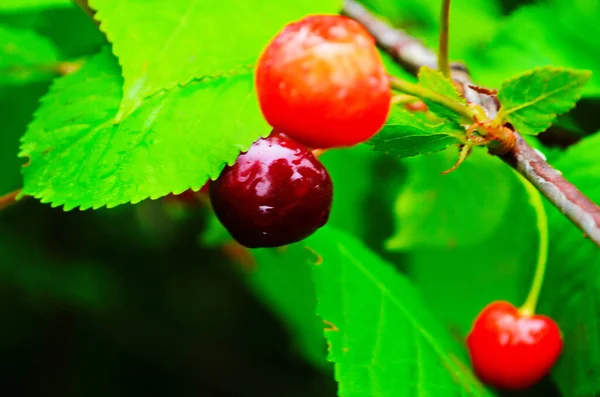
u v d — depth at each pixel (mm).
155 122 311
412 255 385
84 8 328
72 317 734
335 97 272
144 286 698
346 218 391
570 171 352
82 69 326
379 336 326
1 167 394
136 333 757
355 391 314
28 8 370
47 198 309
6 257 605
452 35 415
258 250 399
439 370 325
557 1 395
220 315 796
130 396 770
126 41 298
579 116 381
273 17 307
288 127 275
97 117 317
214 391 804
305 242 341
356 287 335
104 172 310
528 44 393
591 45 392
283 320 446
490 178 367
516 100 287
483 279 379
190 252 700
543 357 326
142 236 652
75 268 636
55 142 317
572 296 345
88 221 632
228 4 305
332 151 389
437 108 289
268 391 818
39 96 392
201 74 300
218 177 303
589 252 345
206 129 308
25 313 717
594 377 338
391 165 393
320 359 417
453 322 380
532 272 356
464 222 367
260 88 275
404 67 351
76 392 745
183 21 301
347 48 273
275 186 299
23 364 731
